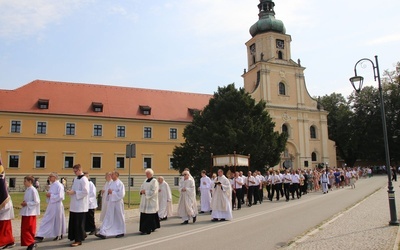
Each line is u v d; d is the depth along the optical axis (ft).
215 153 114.73
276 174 83.82
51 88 163.22
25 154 146.20
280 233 37.70
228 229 41.70
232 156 79.61
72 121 155.74
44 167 148.15
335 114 246.88
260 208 65.41
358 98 236.84
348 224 41.29
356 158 246.88
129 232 41.78
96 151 157.58
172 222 49.98
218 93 130.82
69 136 153.79
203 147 121.80
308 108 188.14
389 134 222.89
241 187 66.33
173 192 124.98
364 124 232.94
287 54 188.03
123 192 39.86
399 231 35.99
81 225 34.99
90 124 158.51
